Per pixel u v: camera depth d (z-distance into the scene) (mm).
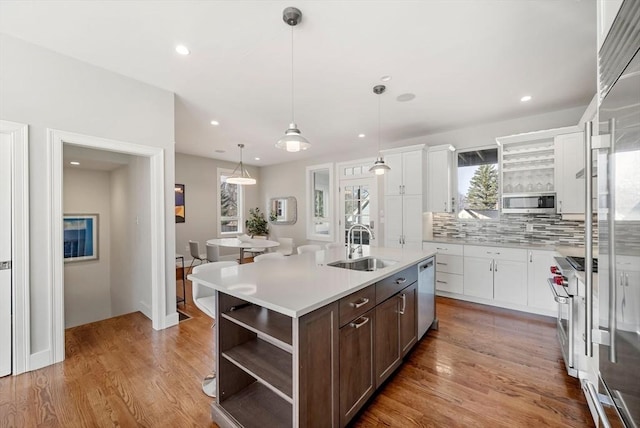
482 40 2215
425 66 2605
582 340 2002
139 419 1742
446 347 2650
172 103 3133
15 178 2188
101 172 4574
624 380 883
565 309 2326
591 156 1131
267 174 7805
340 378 1579
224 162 7195
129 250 3836
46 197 2336
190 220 6547
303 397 1351
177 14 1929
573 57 2445
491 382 2111
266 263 2428
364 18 1964
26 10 1874
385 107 3584
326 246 3832
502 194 3803
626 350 867
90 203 4469
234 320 1722
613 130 934
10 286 2189
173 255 3158
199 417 1765
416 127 4383
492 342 2744
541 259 3389
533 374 2211
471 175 4398
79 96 2498
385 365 2021
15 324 2197
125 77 2775
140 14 1927
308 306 1341
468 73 2729
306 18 1961
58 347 2385
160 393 1986
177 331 3008
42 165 2316
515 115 3852
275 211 7594
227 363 1804
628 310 849
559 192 3404
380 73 2732
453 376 2191
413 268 2516
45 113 2326
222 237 7164
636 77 773
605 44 1015
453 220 4574
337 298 1529
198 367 2312
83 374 2211
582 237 3559
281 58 2477
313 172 6840
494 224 4195
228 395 1809
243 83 2941
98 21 1996
